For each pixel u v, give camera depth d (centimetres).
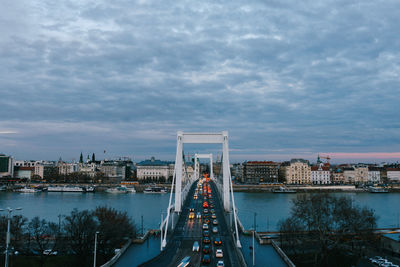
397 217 19000
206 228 11344
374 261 9956
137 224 15900
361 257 10512
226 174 14462
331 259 10219
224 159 14600
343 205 11112
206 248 8762
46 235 10769
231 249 9125
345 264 9875
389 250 10931
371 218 10819
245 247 10450
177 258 8275
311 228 12150
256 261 9275
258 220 17212
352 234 10856
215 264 7812
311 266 9681
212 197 19200
